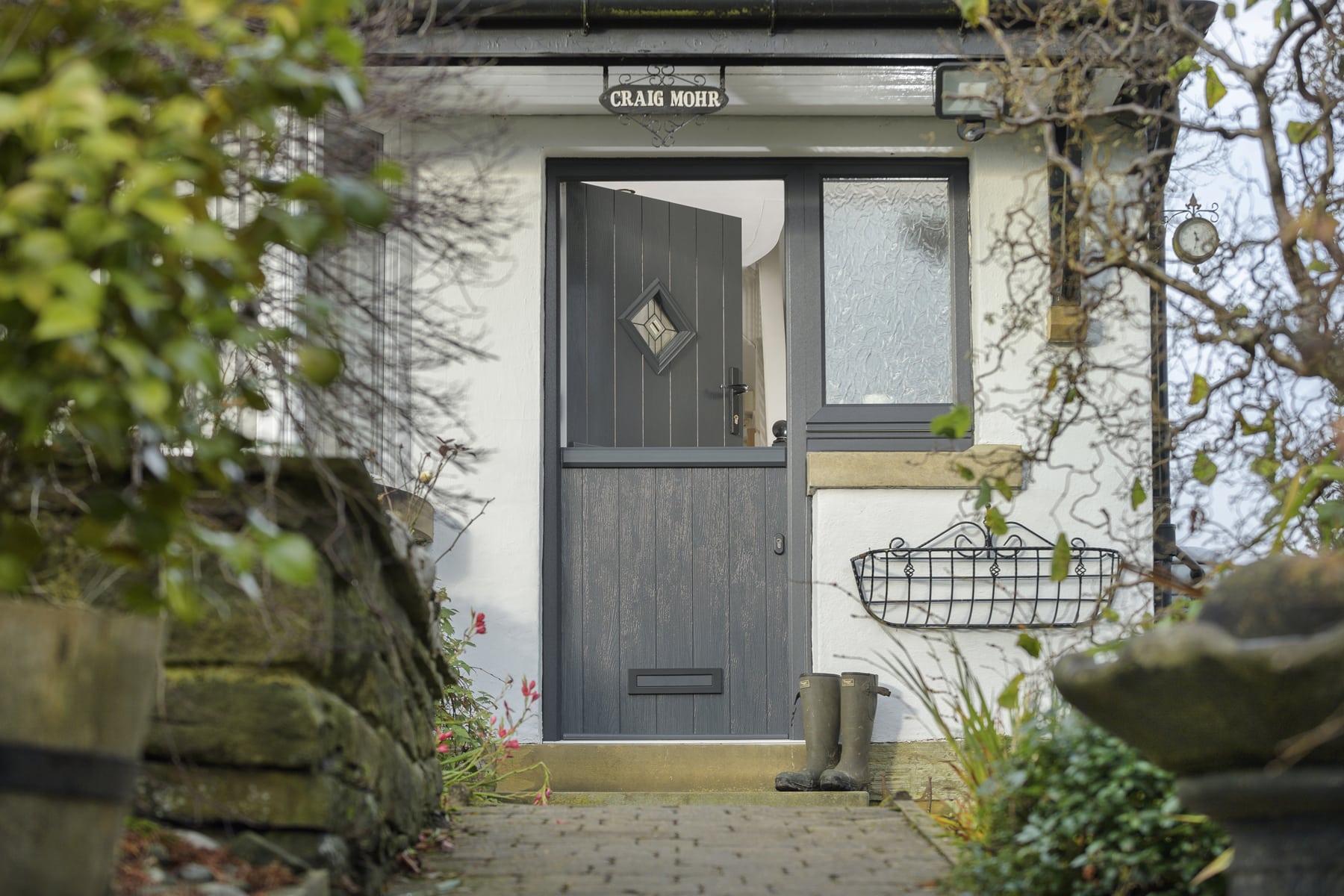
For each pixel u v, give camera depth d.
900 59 6.58
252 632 3.27
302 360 2.75
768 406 7.75
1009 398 6.91
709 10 6.39
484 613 6.91
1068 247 4.93
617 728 7.12
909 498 7.00
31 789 2.22
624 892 3.78
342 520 3.18
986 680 6.89
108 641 2.31
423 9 6.00
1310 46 4.29
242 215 3.30
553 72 6.82
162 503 2.46
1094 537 6.84
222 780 3.25
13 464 2.94
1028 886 3.49
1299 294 3.78
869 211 7.40
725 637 7.18
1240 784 2.62
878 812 5.22
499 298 7.04
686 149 7.18
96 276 2.69
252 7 2.49
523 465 6.98
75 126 2.20
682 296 7.55
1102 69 5.04
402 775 4.11
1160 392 6.68
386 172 2.54
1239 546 4.18
